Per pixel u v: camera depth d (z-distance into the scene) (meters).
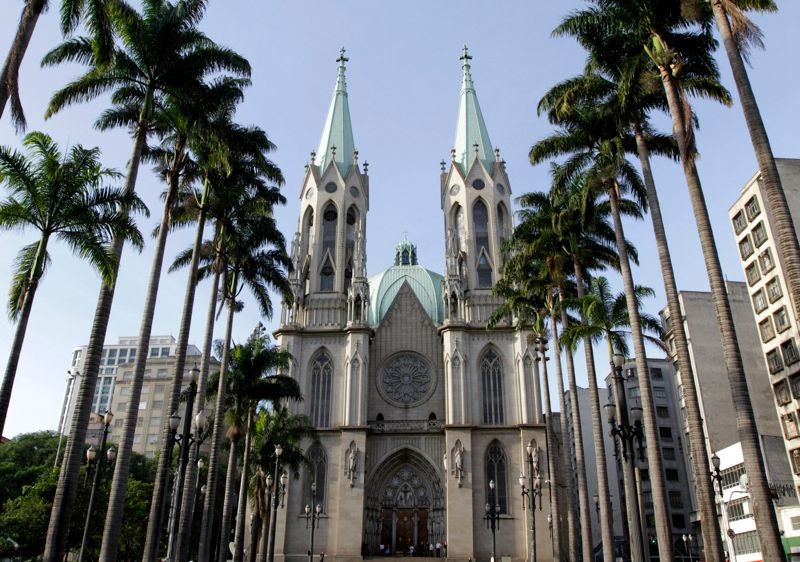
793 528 62.59
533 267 55.09
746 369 85.81
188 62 36.06
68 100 35.19
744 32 24.56
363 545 70.19
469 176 88.31
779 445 72.50
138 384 33.72
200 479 92.25
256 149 44.41
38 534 56.03
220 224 45.84
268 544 69.62
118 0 34.16
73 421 28.86
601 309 48.03
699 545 94.38
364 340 78.38
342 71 102.00
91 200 29.66
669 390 106.38
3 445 89.94
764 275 72.19
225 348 48.03
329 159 91.94
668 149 39.06
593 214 44.19
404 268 93.06
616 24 35.50
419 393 79.44
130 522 68.06
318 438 75.25
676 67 31.22
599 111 39.59
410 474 76.25
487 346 78.56
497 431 74.06
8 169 28.50
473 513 70.56
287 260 50.34
